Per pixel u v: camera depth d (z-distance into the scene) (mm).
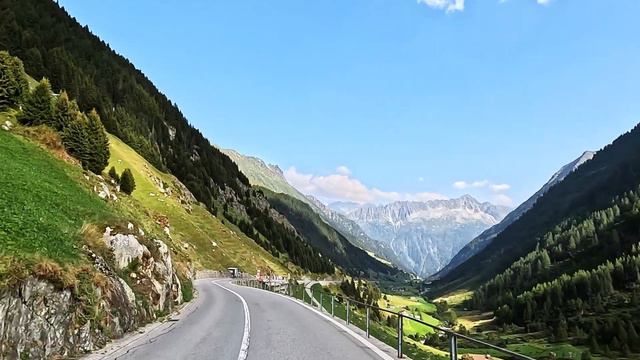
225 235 139750
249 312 28188
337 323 24078
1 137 34125
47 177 28734
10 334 10547
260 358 13297
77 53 198375
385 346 16500
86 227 19672
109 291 16266
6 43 135125
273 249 193375
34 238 13797
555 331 156750
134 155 133625
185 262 49469
